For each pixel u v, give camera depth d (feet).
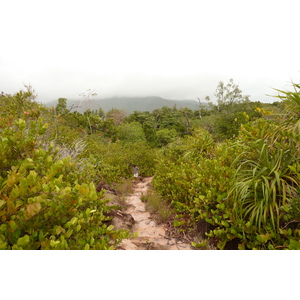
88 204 6.89
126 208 17.90
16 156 8.26
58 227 4.94
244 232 8.90
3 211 4.51
